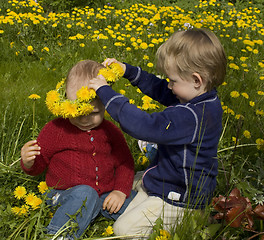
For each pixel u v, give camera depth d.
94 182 1.85
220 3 8.27
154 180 1.86
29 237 1.68
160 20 5.80
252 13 7.97
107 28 4.91
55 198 1.85
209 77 1.69
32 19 4.54
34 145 1.80
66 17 5.31
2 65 3.64
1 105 2.70
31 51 4.00
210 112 1.68
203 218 1.70
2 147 2.25
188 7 7.96
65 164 1.83
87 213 1.74
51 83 3.38
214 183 1.87
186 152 1.71
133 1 7.70
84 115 1.70
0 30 4.21
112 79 1.71
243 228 1.61
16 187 2.00
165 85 2.07
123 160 1.96
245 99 3.11
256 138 2.59
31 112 2.58
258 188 1.97
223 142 2.53
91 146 1.81
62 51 4.09
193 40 1.65
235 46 4.63
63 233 1.66
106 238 1.71
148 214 1.79
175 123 1.62
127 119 1.61
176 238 1.56
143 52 4.14
